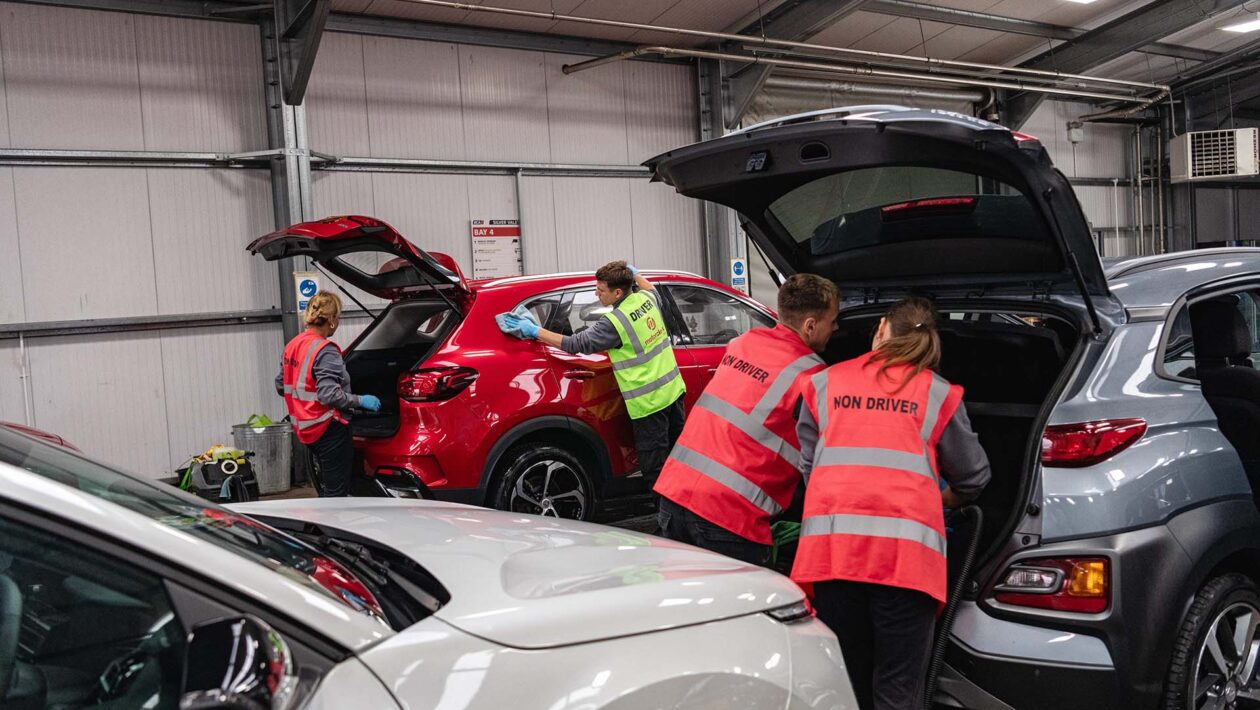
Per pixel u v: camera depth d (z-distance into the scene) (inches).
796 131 102.2
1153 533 92.0
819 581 93.3
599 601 57.1
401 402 185.9
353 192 348.5
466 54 373.7
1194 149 596.4
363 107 350.9
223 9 316.5
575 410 197.3
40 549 44.6
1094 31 507.2
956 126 88.4
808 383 101.3
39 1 290.4
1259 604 102.4
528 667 51.3
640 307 191.9
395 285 215.8
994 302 113.2
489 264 379.9
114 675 44.1
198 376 320.8
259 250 206.1
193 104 317.7
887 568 89.0
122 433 307.4
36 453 61.4
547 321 199.5
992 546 94.3
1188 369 105.9
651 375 191.8
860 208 117.7
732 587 63.9
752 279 452.1
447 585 58.0
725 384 115.4
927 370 95.8
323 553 64.1
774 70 462.6
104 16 301.9
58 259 296.4
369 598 55.7
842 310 129.8
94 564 44.8
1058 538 91.4
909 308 100.4
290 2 311.7
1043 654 89.7
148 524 46.6
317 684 45.5
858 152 99.9
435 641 50.1
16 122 289.1
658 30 391.5
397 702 46.8
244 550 54.5
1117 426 94.1
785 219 125.6
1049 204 94.6
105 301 304.2
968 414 120.1
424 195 364.2
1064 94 563.8
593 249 408.5
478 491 186.1
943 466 96.1
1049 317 110.7
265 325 334.3
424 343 219.3
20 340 290.7
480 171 377.1
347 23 344.2
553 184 396.8
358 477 199.3
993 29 479.8
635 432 195.8
